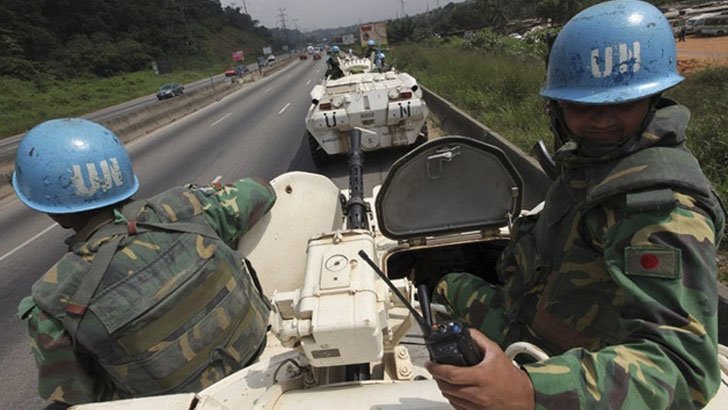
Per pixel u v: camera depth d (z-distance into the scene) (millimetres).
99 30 70875
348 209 2629
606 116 1225
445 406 1269
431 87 15883
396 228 2641
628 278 1089
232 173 9688
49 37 58312
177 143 14523
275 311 1419
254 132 14352
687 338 1004
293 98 23094
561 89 1325
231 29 119062
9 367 4070
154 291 1773
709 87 9008
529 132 7328
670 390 977
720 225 1146
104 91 49594
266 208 2459
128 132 17031
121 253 1785
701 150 4668
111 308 1726
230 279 1981
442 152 2391
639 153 1183
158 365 1808
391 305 1464
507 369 997
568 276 1354
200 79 64375
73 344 1772
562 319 1401
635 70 1220
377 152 9188
